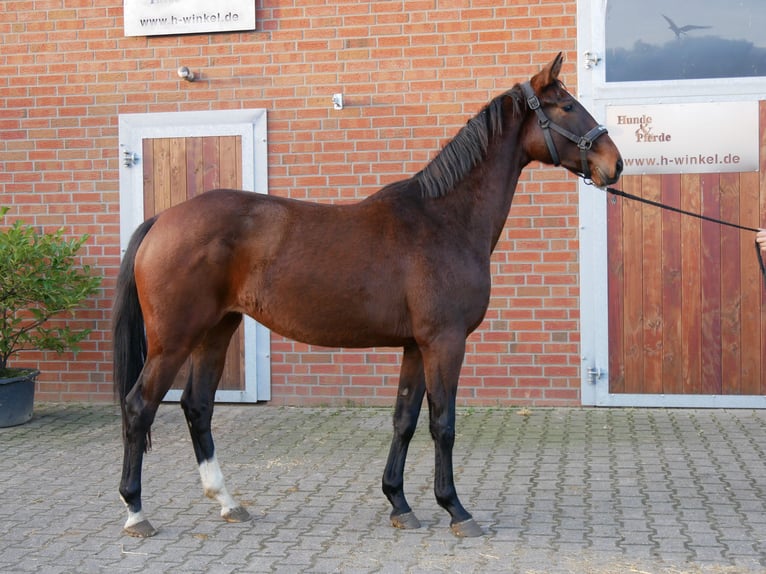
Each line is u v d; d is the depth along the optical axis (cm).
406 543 400
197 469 538
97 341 743
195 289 404
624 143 682
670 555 380
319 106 714
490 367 702
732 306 675
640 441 592
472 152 425
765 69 668
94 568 370
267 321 415
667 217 679
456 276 409
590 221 685
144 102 732
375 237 410
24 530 421
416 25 701
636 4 677
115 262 738
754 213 671
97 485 503
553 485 493
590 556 380
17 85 744
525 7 689
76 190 740
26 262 657
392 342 421
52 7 736
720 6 670
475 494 477
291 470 534
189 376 441
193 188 728
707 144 674
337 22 709
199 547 396
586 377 691
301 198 719
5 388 651
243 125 720
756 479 500
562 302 692
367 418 676
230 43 721
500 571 364
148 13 722
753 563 371
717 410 679
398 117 706
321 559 379
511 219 695
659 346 684
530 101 434
